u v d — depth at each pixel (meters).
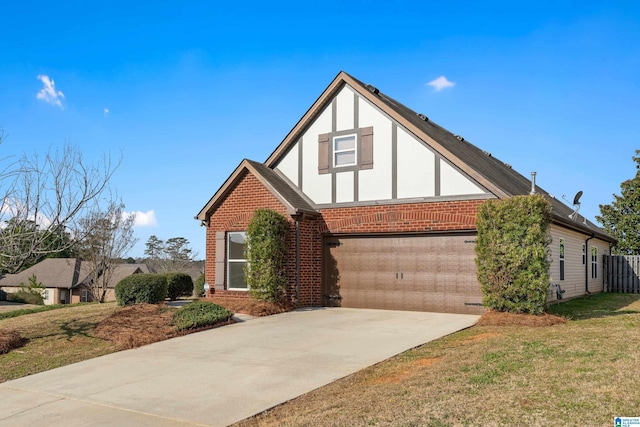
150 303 16.09
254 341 10.85
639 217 34.22
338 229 16.47
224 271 17.17
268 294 15.31
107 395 7.56
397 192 15.56
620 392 6.10
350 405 6.43
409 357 8.98
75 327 12.86
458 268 14.60
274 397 7.05
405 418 5.77
